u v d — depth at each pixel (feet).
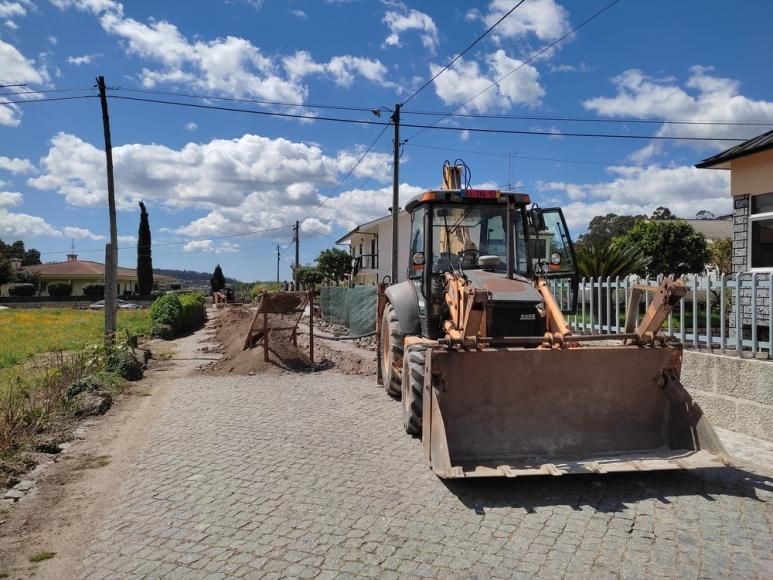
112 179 47.37
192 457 19.66
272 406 27.55
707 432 16.28
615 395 17.54
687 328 25.79
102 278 222.69
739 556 12.32
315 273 169.78
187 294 107.14
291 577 11.69
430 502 15.33
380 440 21.25
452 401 16.85
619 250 43.09
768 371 19.51
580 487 16.15
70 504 15.70
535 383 17.19
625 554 12.45
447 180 29.76
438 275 23.65
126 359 36.19
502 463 16.31
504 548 12.80
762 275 20.63
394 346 26.91
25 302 160.86
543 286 20.35
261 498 15.81
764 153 30.04
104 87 47.09
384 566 12.09
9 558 12.71
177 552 12.84
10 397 23.45
